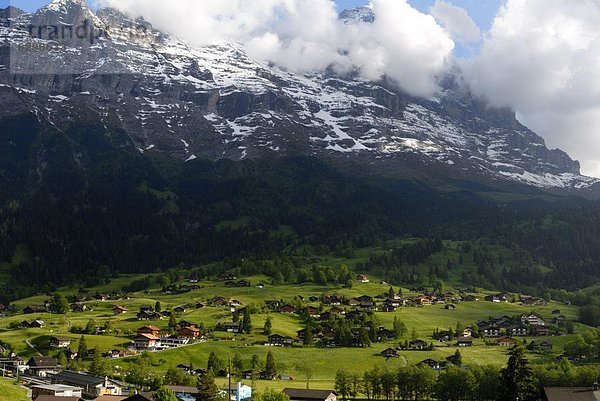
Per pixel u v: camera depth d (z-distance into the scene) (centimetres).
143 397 17562
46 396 17312
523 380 17162
